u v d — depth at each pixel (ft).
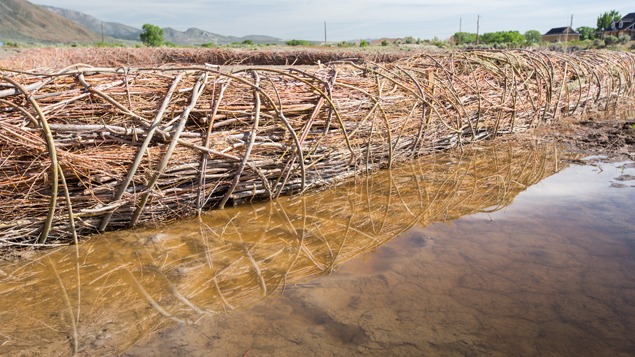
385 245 10.24
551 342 6.67
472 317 7.30
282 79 14.17
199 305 7.78
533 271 8.83
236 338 6.82
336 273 8.91
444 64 20.92
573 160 17.22
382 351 6.48
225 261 9.48
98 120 10.50
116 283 8.56
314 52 81.30
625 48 97.50
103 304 7.83
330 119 13.87
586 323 7.13
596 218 11.48
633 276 8.56
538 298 7.86
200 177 11.76
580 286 8.24
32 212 9.95
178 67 11.81
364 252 9.89
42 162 9.62
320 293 8.12
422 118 17.13
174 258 9.62
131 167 10.43
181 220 11.89
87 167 10.07
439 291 8.13
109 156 10.27
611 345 6.60
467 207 12.60
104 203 10.55
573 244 10.01
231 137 12.06
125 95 10.97
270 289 8.31
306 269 9.11
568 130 22.77
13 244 9.79
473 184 14.67
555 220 11.44
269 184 13.24
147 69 11.59
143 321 7.31
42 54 63.82
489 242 10.24
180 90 11.53
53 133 9.83
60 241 10.34
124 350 6.56
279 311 7.56
